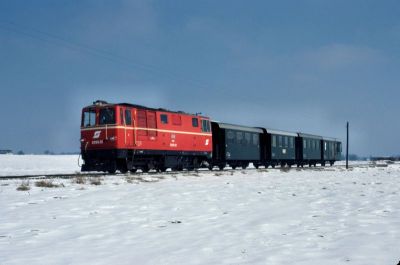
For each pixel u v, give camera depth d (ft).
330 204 39.81
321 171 117.50
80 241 24.06
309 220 30.25
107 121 76.48
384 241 22.25
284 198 45.29
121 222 30.25
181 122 94.73
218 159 112.47
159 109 88.53
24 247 22.63
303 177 85.35
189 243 23.20
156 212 34.94
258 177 82.38
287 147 146.20
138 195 46.73
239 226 28.25
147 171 87.71
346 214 32.83
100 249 22.02
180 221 30.55
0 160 175.11
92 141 77.61
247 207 37.83
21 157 203.41
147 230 27.25
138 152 80.84
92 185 56.75
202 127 102.89
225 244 22.76
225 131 111.86
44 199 42.60
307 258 19.11
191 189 54.19
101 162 77.25
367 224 27.94
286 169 121.90
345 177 87.40
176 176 75.82
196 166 102.47
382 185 64.64
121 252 21.27
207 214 33.76
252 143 126.93
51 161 187.32
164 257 20.08
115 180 64.18
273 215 32.81
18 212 34.63
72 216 32.78
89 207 37.50
